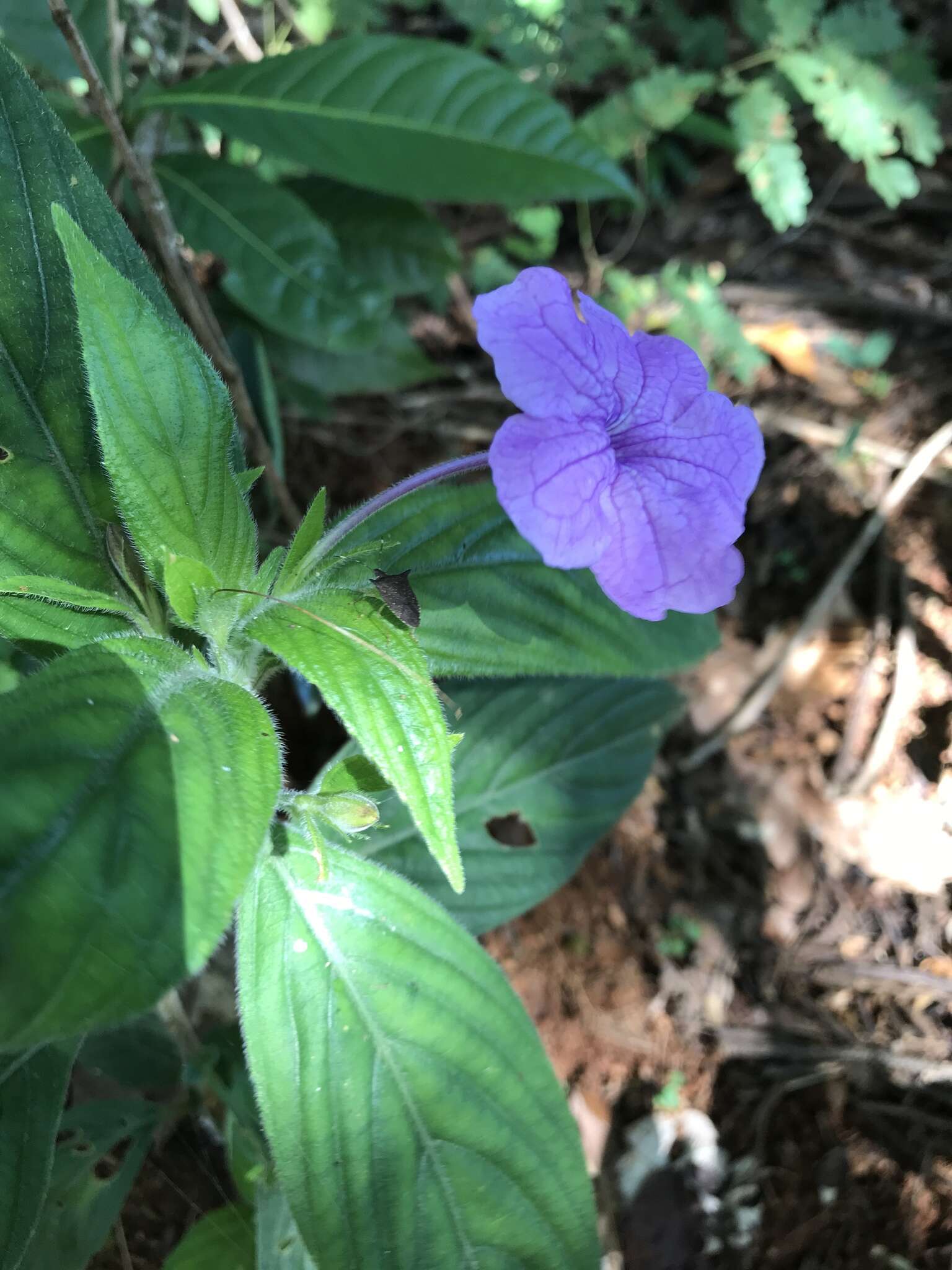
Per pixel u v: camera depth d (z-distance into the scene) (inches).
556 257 14.9
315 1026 5.4
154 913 3.1
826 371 13.8
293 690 10.8
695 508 4.9
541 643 6.1
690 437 5.1
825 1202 9.0
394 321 11.2
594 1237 5.8
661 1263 8.7
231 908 3.2
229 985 8.9
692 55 14.2
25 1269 6.1
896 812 10.9
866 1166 9.1
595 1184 9.0
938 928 10.3
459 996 5.7
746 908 10.5
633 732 8.2
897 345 14.1
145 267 5.5
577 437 4.5
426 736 4.1
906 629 11.6
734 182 15.4
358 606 4.6
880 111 11.5
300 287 8.8
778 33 11.9
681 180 15.5
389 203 11.0
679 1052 9.7
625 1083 9.6
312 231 8.8
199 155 8.8
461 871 4.0
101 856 3.2
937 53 14.7
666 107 12.2
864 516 12.5
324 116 8.5
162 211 7.1
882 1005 10.0
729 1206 9.0
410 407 13.5
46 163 5.2
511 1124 5.7
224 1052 7.0
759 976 10.2
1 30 8.1
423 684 4.2
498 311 4.4
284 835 5.6
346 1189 5.3
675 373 5.2
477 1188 5.5
